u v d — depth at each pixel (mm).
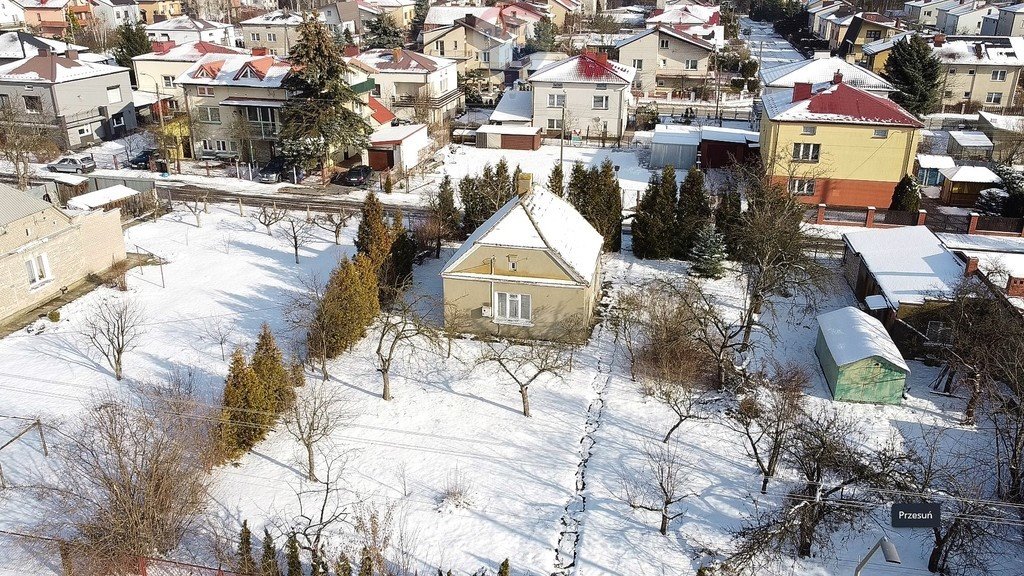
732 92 94250
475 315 38812
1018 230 49594
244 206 57688
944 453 30312
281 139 62750
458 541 26516
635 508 28000
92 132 73000
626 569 25594
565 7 137125
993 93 84875
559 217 40156
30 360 36375
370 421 32438
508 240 37031
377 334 39219
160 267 44375
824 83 60656
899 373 32875
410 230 50594
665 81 94312
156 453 25672
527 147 72000
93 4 128000
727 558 25266
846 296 43750
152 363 36062
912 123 54438
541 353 35031
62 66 70438
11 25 115688
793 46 129875
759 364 36719
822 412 32625
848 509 25906
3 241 39219
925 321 36781
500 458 30500
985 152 68750
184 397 31688
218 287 44062
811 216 54375
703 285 44500
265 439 31156
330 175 64750
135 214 54812
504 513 27844
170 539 25266
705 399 34094
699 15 120000
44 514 26953
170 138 66812
